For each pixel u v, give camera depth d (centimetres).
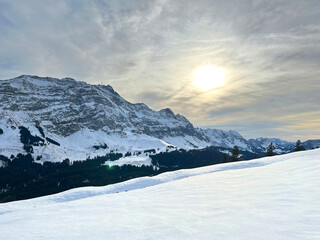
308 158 2175
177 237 564
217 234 552
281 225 564
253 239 489
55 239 676
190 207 897
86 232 708
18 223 1045
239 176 1720
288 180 1229
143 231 646
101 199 1575
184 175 2956
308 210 666
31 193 16375
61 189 16625
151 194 1488
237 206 814
